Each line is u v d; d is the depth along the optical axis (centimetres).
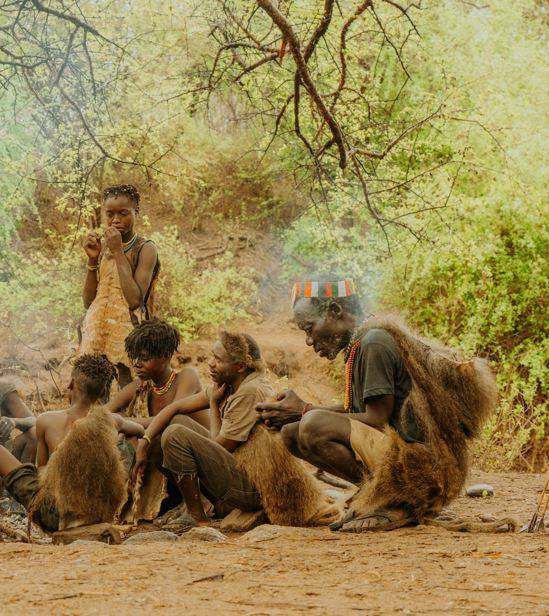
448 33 1333
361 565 335
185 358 1231
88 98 927
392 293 1231
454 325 1212
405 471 427
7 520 540
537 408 1124
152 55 991
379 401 436
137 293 582
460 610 260
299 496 482
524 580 298
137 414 560
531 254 1212
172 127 1337
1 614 253
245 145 1499
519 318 1227
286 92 848
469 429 441
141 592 285
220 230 1562
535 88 1310
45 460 497
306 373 1247
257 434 488
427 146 1195
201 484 541
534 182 1208
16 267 1272
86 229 1144
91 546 380
